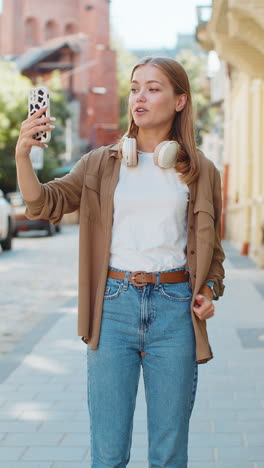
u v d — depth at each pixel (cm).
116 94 5375
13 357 613
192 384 266
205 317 262
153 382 264
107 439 263
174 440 263
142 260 262
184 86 273
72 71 5131
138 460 373
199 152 276
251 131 1652
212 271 273
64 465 370
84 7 5641
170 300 262
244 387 507
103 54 5334
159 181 266
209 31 1130
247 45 1095
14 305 937
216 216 277
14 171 3422
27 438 409
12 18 6103
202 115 5266
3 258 1634
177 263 265
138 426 426
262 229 1317
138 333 261
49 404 475
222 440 402
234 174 2138
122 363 261
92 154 278
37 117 254
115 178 268
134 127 281
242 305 862
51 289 1093
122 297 261
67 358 606
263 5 760
